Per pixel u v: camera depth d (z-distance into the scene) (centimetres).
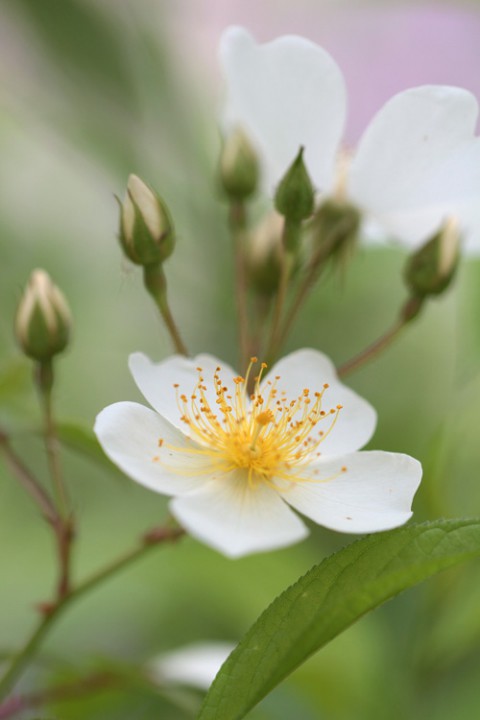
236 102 34
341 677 34
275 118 33
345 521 29
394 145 33
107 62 39
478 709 34
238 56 33
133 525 38
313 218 33
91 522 38
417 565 27
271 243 34
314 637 28
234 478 30
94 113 39
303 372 31
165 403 30
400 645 34
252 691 28
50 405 32
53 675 35
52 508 32
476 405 34
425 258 33
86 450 33
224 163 34
